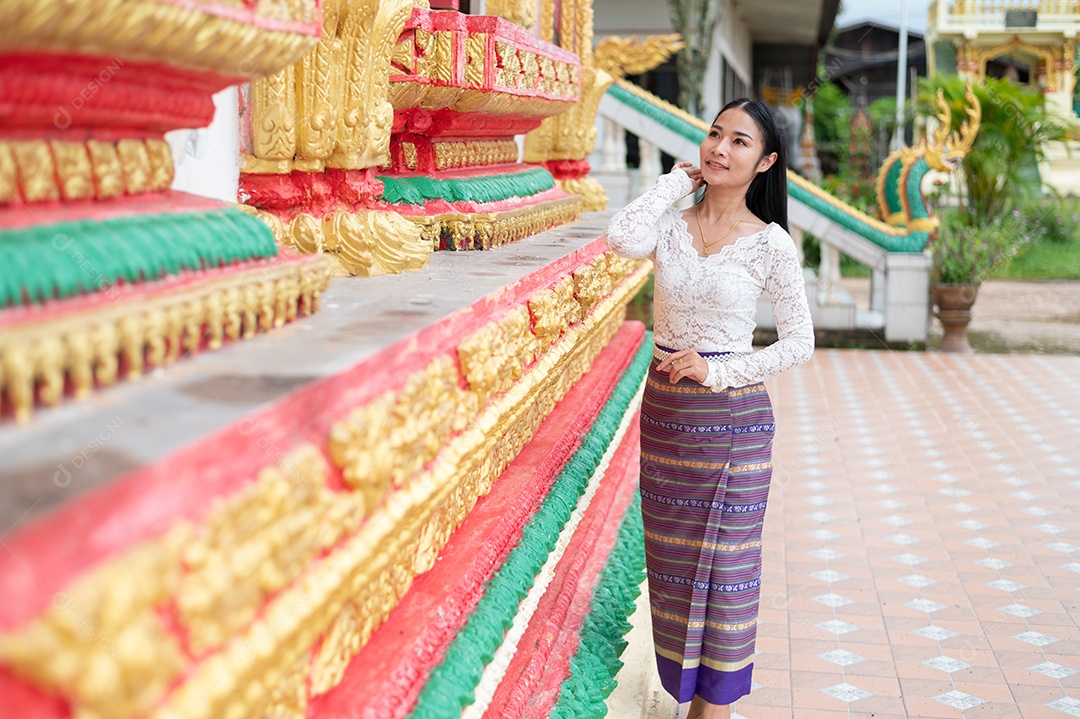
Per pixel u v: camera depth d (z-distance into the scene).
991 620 4.36
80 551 0.99
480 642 2.30
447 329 2.15
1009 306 14.34
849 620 4.36
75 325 1.28
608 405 4.99
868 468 6.64
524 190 4.81
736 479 3.01
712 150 2.95
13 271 1.24
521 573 2.77
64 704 1.00
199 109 1.82
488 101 3.91
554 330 3.19
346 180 2.98
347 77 2.88
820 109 25.08
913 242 10.80
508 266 3.20
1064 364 10.13
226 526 1.20
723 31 18.00
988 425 7.73
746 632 3.11
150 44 1.46
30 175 1.38
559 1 5.81
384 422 1.68
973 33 27.25
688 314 3.02
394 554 1.95
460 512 2.73
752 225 3.03
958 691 3.76
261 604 1.37
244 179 2.77
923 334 10.93
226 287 1.71
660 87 17.08
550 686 2.94
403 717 1.92
